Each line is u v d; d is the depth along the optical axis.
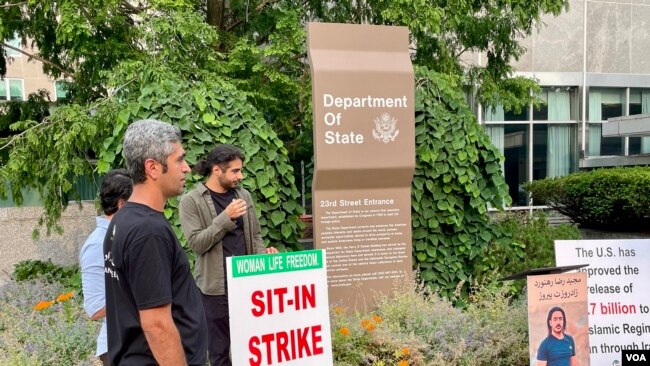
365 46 4.51
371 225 4.53
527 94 8.83
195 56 6.02
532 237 5.66
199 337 1.99
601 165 13.22
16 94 10.31
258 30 7.34
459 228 5.24
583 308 3.23
